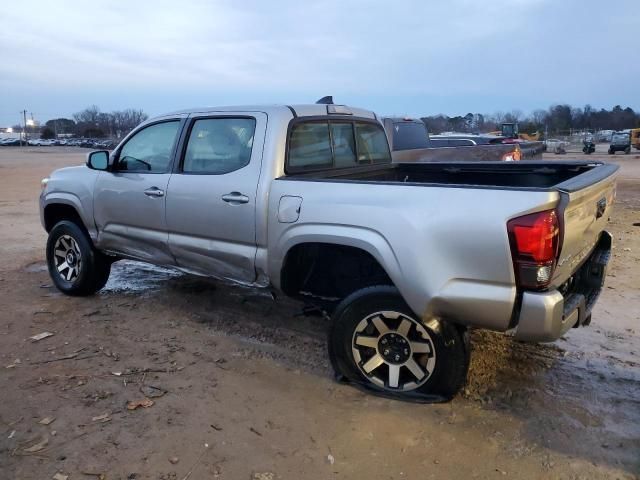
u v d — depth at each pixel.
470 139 13.56
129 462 2.95
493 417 3.38
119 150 5.11
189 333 4.70
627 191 15.34
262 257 4.02
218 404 3.54
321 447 3.09
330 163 4.66
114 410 3.45
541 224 2.89
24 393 3.66
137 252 5.00
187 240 4.50
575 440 3.14
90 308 5.31
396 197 3.34
